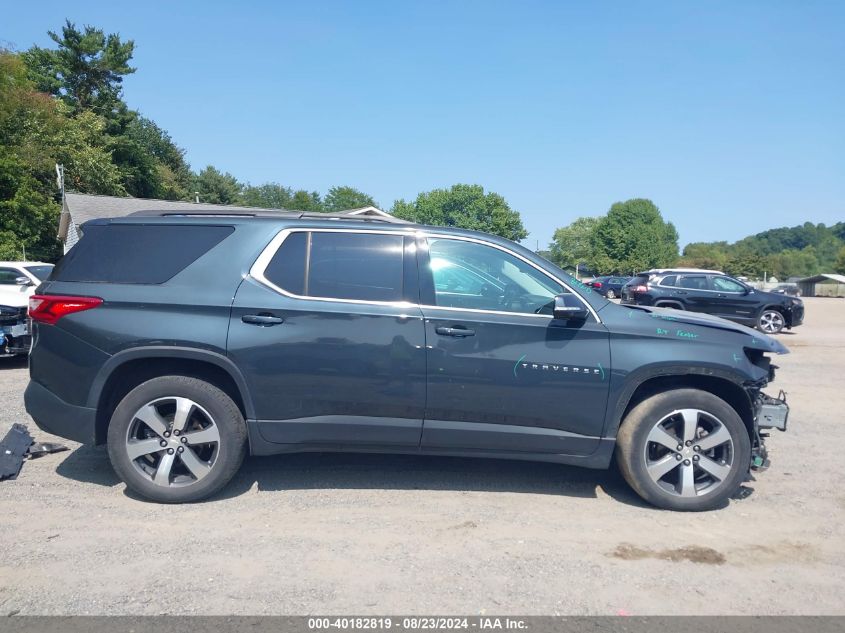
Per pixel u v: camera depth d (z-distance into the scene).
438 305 4.44
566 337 4.42
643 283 18.06
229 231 4.58
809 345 14.55
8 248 30.38
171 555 3.66
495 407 4.39
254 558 3.65
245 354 4.30
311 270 4.48
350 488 4.76
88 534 3.90
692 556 3.81
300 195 97.69
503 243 4.63
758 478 5.21
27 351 9.16
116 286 4.44
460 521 4.23
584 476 5.18
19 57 37.84
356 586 3.38
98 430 4.42
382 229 4.59
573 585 3.44
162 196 53.56
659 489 4.47
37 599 3.18
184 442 4.38
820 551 3.92
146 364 4.50
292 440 4.42
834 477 5.26
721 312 17.69
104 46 48.66
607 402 4.42
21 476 4.83
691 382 4.67
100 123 43.72
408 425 4.41
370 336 4.36
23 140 35.69
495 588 3.39
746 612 3.22
